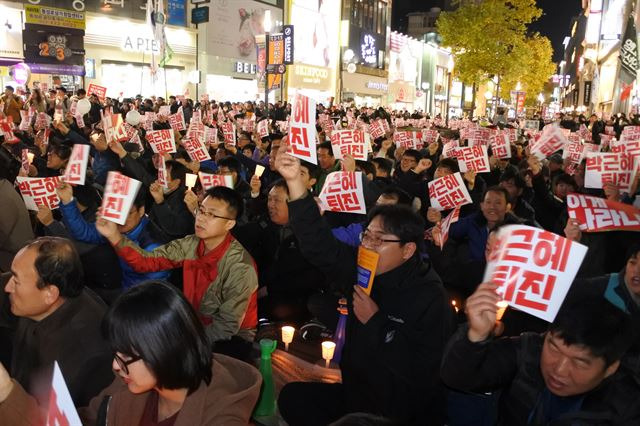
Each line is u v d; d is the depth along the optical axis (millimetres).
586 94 51875
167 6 26094
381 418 1506
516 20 32406
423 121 21266
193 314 1780
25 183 4594
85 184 5266
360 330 2734
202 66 28469
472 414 2541
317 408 3045
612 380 1898
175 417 1843
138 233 4273
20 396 2047
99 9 23219
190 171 6828
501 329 2936
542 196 6777
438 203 5309
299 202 2775
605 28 45469
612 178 5586
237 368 2074
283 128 13859
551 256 2080
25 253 2506
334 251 2885
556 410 1980
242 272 3607
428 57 59844
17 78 17016
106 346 2570
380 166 7574
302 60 38062
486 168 7027
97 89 13164
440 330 2660
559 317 1866
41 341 2562
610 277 2852
